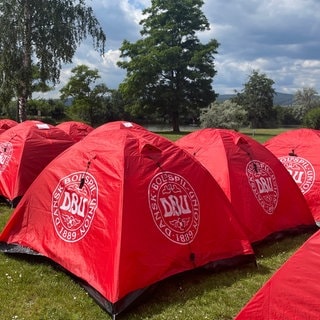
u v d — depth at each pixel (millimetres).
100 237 4676
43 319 4211
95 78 49844
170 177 5090
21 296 4660
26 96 26359
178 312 4371
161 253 4719
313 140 7816
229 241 5395
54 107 51469
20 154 8523
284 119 72312
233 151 6586
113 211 4676
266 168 6652
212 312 4402
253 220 6191
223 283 5043
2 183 8531
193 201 5160
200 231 5148
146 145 5133
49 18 25219
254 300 3424
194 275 5152
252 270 5414
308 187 7391
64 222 5156
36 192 5633
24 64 25453
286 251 6113
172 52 41531
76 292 4738
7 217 7582
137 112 45188
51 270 5250
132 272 4426
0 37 24688
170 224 4887
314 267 3172
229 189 6191
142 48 43938
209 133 7086
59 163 5516
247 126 45938
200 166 5461
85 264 4734
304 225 6797
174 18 44000
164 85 44031
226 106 34906
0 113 33719
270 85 71500
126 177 4809
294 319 3193
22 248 5559
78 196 5086
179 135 32500
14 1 24797
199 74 42656
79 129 12156
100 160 5102
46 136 9008
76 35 26562
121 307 4262
